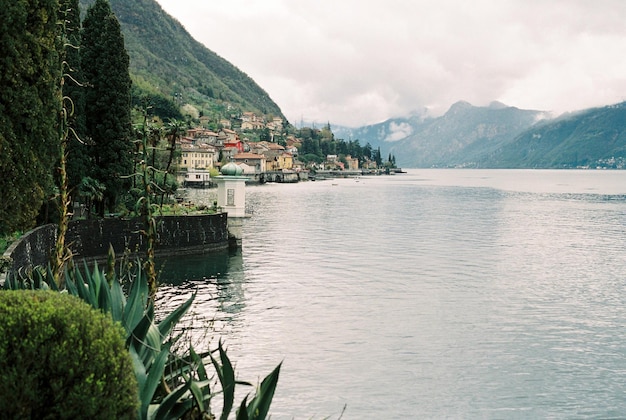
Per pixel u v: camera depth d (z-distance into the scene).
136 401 7.10
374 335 30.97
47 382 6.47
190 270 49.38
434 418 21.41
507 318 35.09
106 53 53.38
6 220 25.23
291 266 52.03
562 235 79.44
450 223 94.19
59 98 13.48
